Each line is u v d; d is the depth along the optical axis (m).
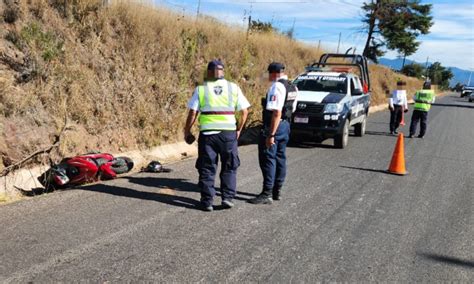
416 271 4.49
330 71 13.29
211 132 5.87
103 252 4.51
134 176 7.54
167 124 10.27
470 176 8.94
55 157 7.55
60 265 4.18
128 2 11.65
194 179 7.58
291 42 24.98
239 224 5.53
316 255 4.73
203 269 4.26
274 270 4.33
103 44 10.35
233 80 14.39
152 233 5.07
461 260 4.82
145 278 4.03
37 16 9.38
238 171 8.30
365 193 7.24
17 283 3.82
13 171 6.85
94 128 8.64
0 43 8.22
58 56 8.90
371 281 4.23
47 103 8.02
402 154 8.77
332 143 12.41
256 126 13.23
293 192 7.10
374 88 32.59
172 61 12.12
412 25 50.09
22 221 5.20
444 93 78.25
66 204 5.88
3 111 7.22
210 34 15.33
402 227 5.73
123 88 9.86
